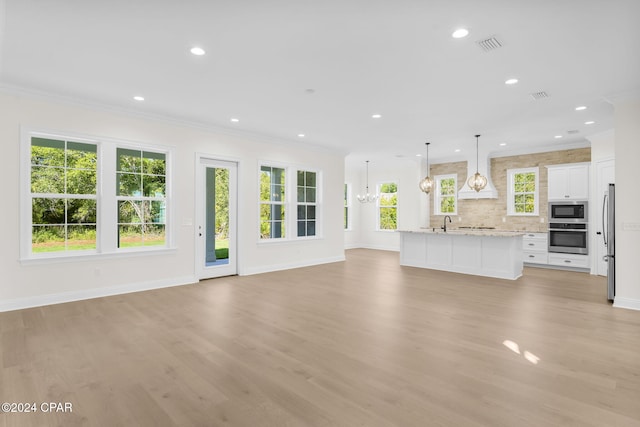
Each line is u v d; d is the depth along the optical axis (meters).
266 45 3.11
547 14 2.59
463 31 2.84
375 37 2.96
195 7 2.53
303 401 2.23
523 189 8.25
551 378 2.53
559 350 3.04
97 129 4.83
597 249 6.50
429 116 5.36
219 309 4.29
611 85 4.04
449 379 2.51
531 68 3.57
